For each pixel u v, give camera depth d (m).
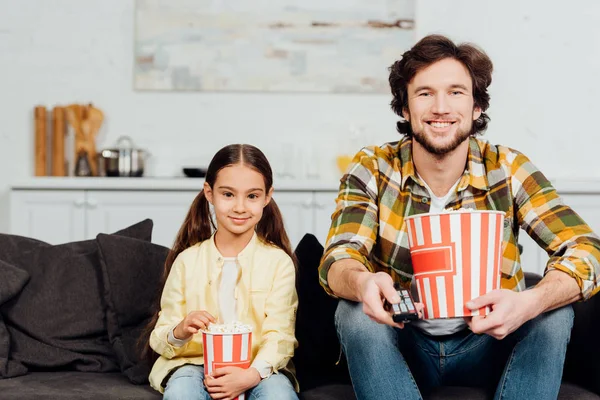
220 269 1.85
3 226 3.92
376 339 1.50
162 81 3.92
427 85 1.62
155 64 3.93
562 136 3.98
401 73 1.70
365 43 3.94
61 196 3.51
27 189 3.51
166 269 1.96
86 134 3.81
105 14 3.93
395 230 1.73
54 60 3.92
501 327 1.28
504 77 3.97
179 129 3.94
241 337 1.58
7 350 1.93
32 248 2.13
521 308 1.31
